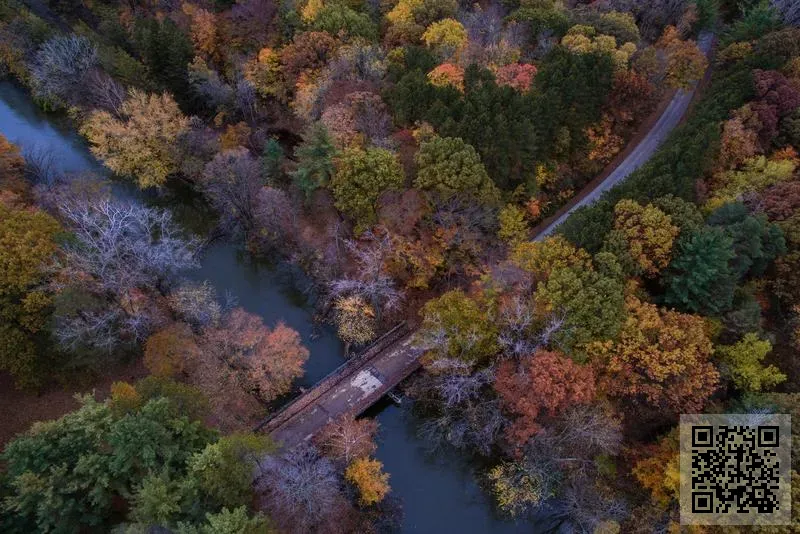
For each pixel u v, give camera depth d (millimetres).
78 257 42000
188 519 31188
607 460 39938
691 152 49500
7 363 42312
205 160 63188
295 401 45031
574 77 55531
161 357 42312
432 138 50344
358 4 74625
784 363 41750
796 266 43312
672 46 65250
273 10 72312
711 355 40812
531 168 54844
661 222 43125
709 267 40344
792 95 54219
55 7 86188
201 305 47875
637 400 40750
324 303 53500
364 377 46781
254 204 57125
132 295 45938
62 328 41750
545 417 40594
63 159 69438
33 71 72375
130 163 61281
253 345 45625
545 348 41594
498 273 44219
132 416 32469
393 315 51500
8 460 31547
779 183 48219
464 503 42969
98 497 30859
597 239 43375
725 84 59750
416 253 49156
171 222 63969
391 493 42500
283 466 35344
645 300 42906
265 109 69500
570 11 72562
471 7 77125
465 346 41938
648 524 37094
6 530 30031
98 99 66438
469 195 48438
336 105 55938
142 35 67000
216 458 32219
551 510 41406
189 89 69375
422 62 59938
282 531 33844
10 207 48562
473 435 42719
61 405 45625
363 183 48469
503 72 59406
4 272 41344
